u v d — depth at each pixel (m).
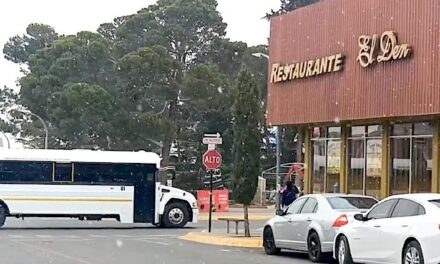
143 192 32.19
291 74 28.31
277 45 29.67
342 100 25.19
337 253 17.41
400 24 22.55
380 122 25.70
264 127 58.53
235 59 65.12
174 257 19.56
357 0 24.77
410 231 14.41
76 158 31.52
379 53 23.39
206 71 59.50
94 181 31.67
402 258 14.62
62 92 59.31
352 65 24.78
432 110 20.95
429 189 23.52
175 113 62.34
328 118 25.97
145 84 59.44
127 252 20.86
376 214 16.03
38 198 31.06
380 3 23.52
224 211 46.75
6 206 30.83
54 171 31.30
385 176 25.52
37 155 31.16
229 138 61.62
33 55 65.50
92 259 18.61
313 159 30.19
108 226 33.69
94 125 58.53
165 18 63.84
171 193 32.69
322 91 26.42
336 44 25.78
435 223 13.85
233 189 25.27
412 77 21.86
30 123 64.44
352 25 24.95
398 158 25.12
